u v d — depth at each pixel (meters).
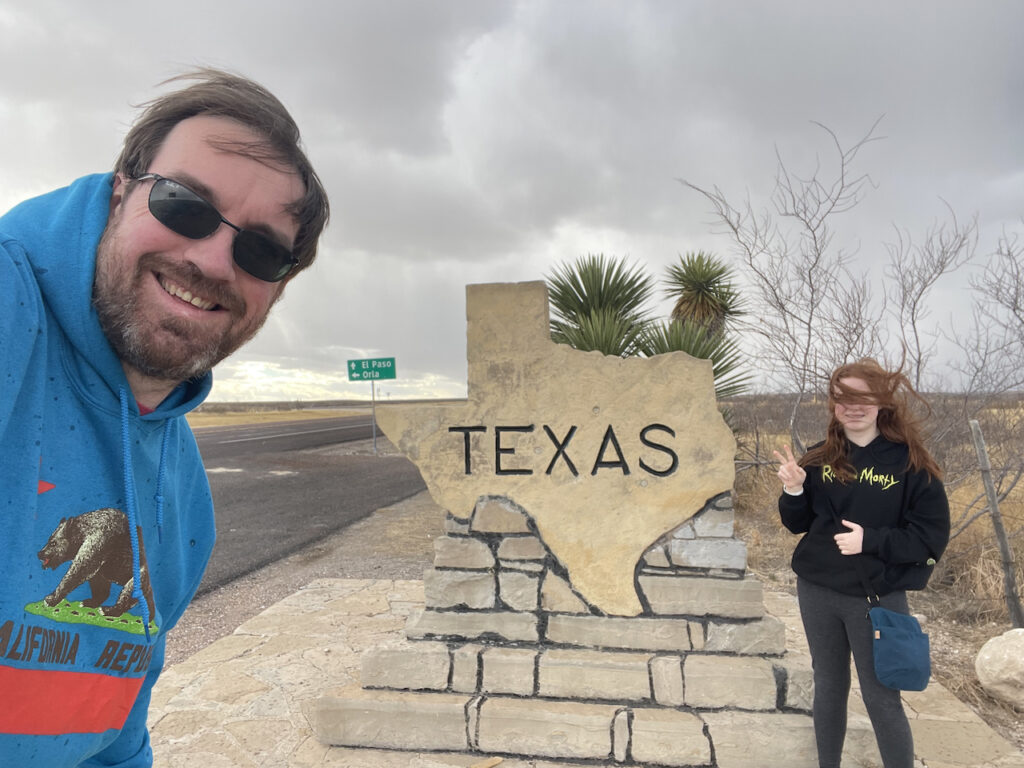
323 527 8.44
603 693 3.25
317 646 4.55
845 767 2.99
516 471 3.52
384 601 5.52
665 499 3.42
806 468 2.88
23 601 0.87
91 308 0.99
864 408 2.65
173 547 1.25
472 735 3.21
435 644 3.46
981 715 3.78
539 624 3.44
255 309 1.18
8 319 0.88
